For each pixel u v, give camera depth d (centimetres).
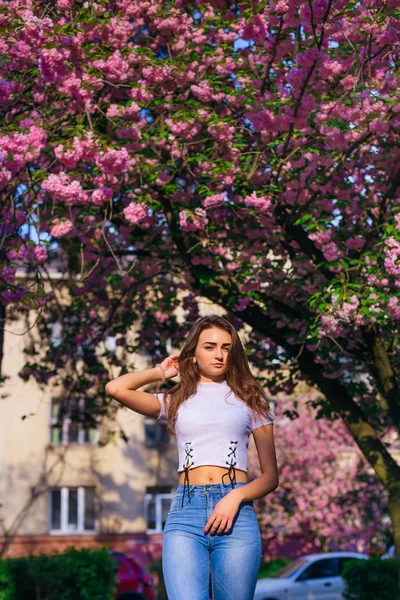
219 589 369
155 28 1016
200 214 876
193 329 407
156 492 3206
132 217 841
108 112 883
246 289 1072
